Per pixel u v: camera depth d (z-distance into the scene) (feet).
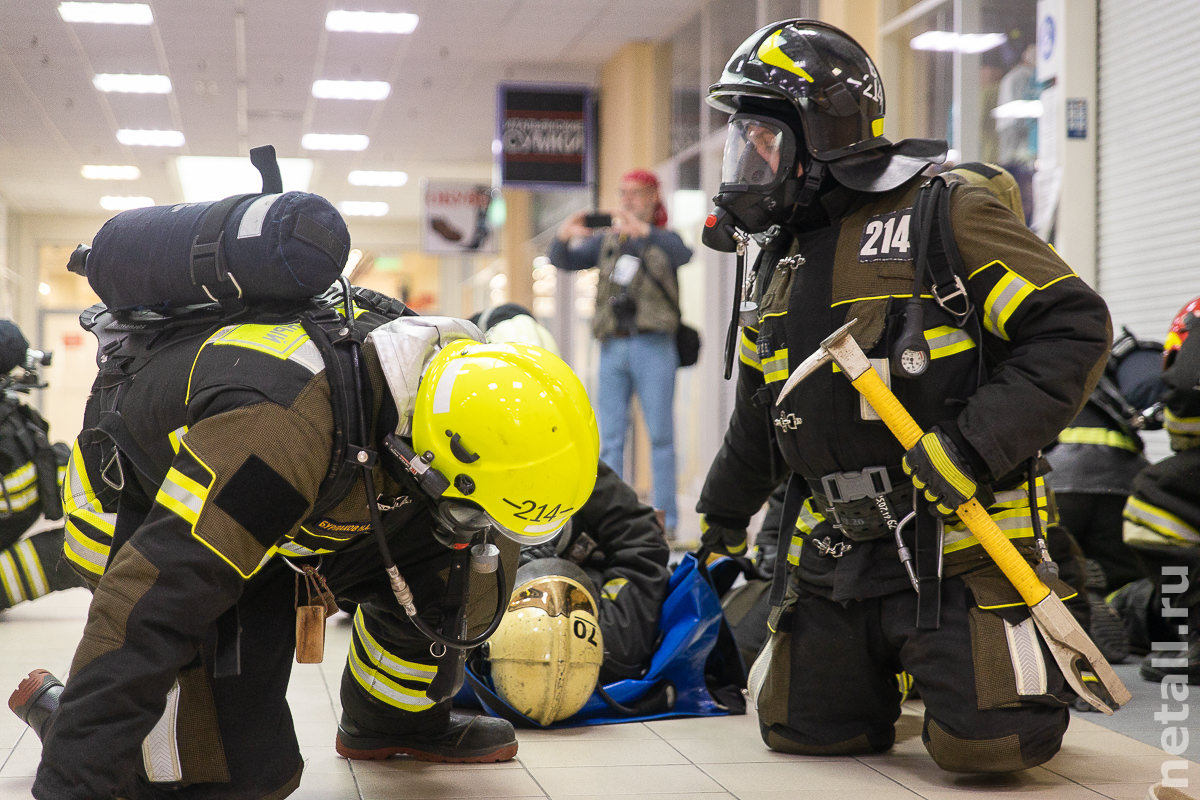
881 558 7.74
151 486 6.01
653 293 21.34
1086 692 7.22
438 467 5.76
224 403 5.52
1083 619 10.34
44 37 34.06
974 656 7.29
